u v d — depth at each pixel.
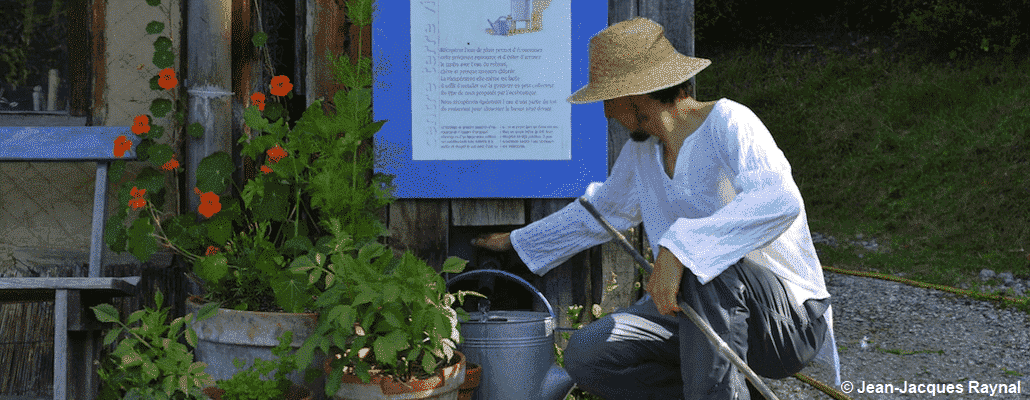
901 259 5.70
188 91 2.71
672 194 2.26
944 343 4.05
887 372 3.63
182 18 2.95
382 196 2.62
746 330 2.05
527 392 2.46
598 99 2.13
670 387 2.29
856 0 9.95
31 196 3.03
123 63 3.05
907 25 9.42
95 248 2.66
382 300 2.10
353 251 2.47
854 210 6.97
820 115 8.58
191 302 2.46
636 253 2.45
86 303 2.49
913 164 7.26
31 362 2.95
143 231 2.46
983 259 5.47
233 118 2.87
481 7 2.85
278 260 2.35
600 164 2.91
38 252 3.03
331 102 2.88
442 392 2.17
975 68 8.38
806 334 2.18
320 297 2.14
